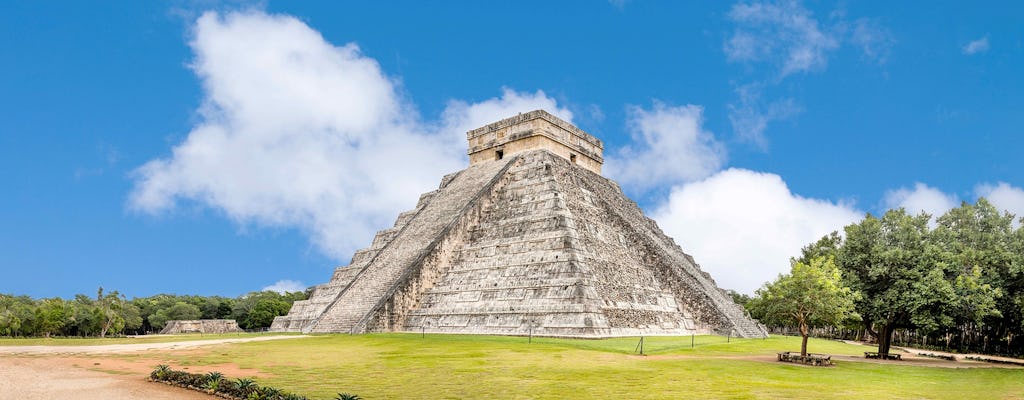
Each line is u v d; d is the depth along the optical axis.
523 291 45.38
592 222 53.59
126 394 18.88
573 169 62.75
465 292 48.50
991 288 35.94
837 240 54.62
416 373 25.00
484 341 38.81
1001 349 53.31
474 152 67.44
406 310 48.97
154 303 105.81
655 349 35.84
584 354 32.50
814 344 51.31
